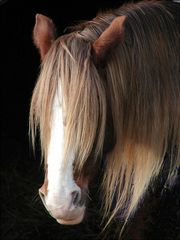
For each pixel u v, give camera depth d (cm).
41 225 660
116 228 606
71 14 869
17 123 842
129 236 536
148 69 409
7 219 679
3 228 668
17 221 672
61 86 365
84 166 374
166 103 423
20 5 865
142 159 430
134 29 411
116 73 388
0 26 867
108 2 836
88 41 385
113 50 383
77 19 865
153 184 464
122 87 392
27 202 693
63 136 361
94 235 626
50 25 399
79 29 415
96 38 389
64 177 362
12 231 663
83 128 363
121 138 407
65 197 362
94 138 370
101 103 370
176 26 438
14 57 895
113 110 390
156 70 414
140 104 409
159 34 421
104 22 409
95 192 628
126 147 421
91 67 370
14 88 881
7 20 871
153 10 433
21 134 824
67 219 371
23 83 882
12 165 760
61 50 374
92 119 366
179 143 444
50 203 363
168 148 446
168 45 424
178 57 430
